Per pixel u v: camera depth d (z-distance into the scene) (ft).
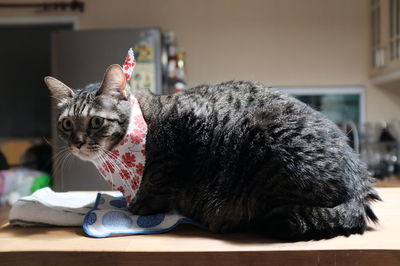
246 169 2.99
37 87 9.84
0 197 6.75
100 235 2.95
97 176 6.31
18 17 9.55
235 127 3.09
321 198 2.87
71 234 3.06
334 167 2.92
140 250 2.65
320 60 9.56
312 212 2.79
